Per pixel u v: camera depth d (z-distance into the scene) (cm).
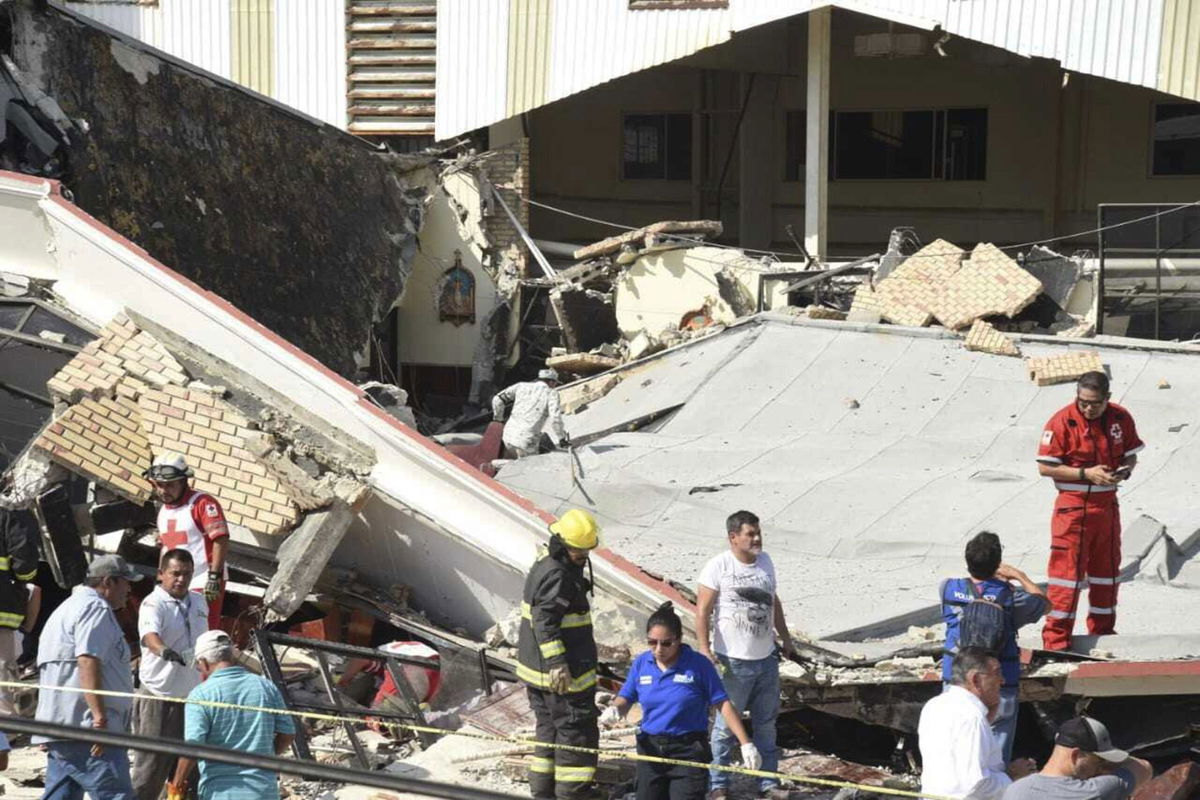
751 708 1266
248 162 2747
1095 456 1437
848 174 4366
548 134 4475
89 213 2227
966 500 1989
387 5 3666
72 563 1599
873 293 2822
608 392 2764
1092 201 4072
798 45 4162
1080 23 3162
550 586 1196
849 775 1348
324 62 3709
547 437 2386
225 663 1068
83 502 1636
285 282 2664
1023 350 2545
